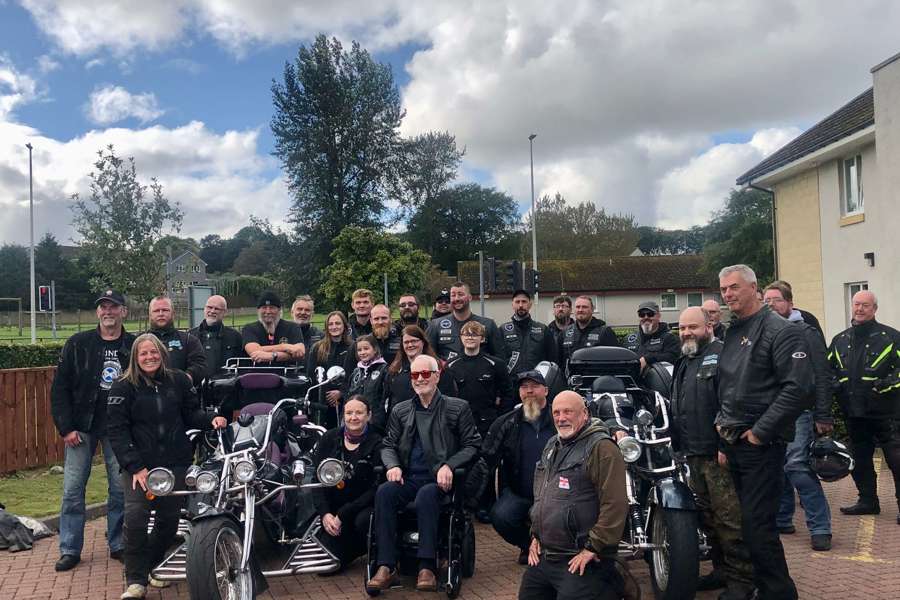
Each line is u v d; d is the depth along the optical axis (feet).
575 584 13.37
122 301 20.71
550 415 19.04
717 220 162.61
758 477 15.48
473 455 18.60
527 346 27.50
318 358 26.89
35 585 18.84
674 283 167.73
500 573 19.65
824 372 19.75
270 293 26.43
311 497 19.60
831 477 18.84
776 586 15.47
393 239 136.67
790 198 66.08
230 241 378.94
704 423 17.02
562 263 175.22
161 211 61.77
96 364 20.25
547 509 13.98
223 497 16.56
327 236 160.15
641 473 17.46
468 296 26.61
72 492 20.24
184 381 18.83
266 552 19.36
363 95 165.07
